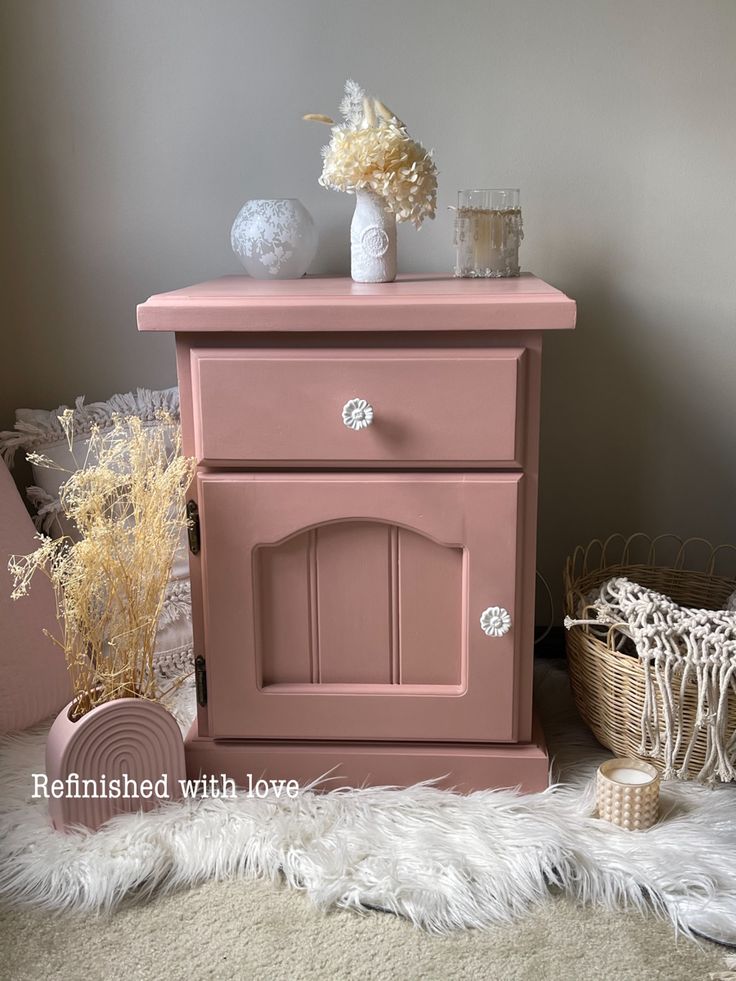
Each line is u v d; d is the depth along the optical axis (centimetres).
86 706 144
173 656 179
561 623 202
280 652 147
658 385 191
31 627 169
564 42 177
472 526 138
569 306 129
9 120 185
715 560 199
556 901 131
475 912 127
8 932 125
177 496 149
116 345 195
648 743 147
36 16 180
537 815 142
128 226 190
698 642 141
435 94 180
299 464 139
